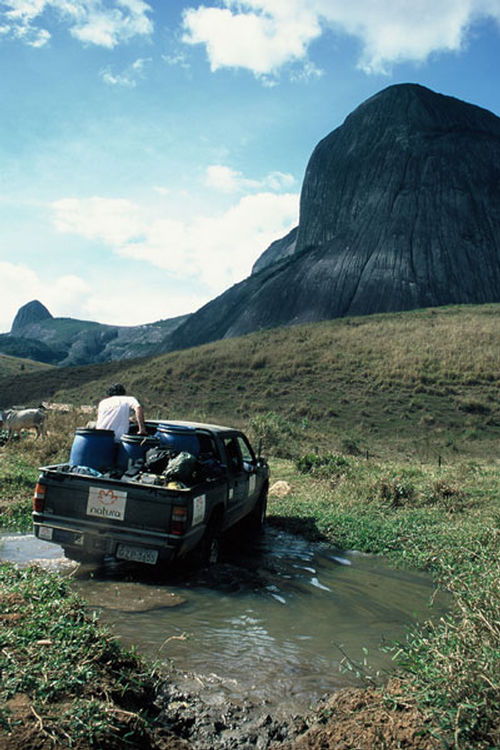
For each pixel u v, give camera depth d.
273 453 20.80
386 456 27.83
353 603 5.56
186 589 5.62
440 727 2.91
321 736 3.08
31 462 12.88
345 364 46.25
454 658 3.25
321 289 121.12
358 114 157.75
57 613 3.86
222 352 53.66
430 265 117.75
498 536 7.34
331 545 8.09
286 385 43.03
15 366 127.19
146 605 5.05
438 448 30.48
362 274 120.50
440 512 9.97
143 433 6.83
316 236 148.12
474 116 154.25
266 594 5.66
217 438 7.25
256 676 3.81
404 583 6.39
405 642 4.58
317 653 4.27
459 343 49.78
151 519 5.64
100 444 6.52
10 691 2.86
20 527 7.64
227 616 4.94
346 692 3.55
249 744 3.06
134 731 2.86
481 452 29.81
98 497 5.82
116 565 6.25
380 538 8.22
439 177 131.38
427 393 39.38
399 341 51.69
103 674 3.30
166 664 3.85
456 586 5.04
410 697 3.22
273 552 7.48
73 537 5.88
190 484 6.00
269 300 126.81
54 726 2.64
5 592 4.27
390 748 2.87
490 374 41.66
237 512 7.57
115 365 63.12
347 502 10.52
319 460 14.91
